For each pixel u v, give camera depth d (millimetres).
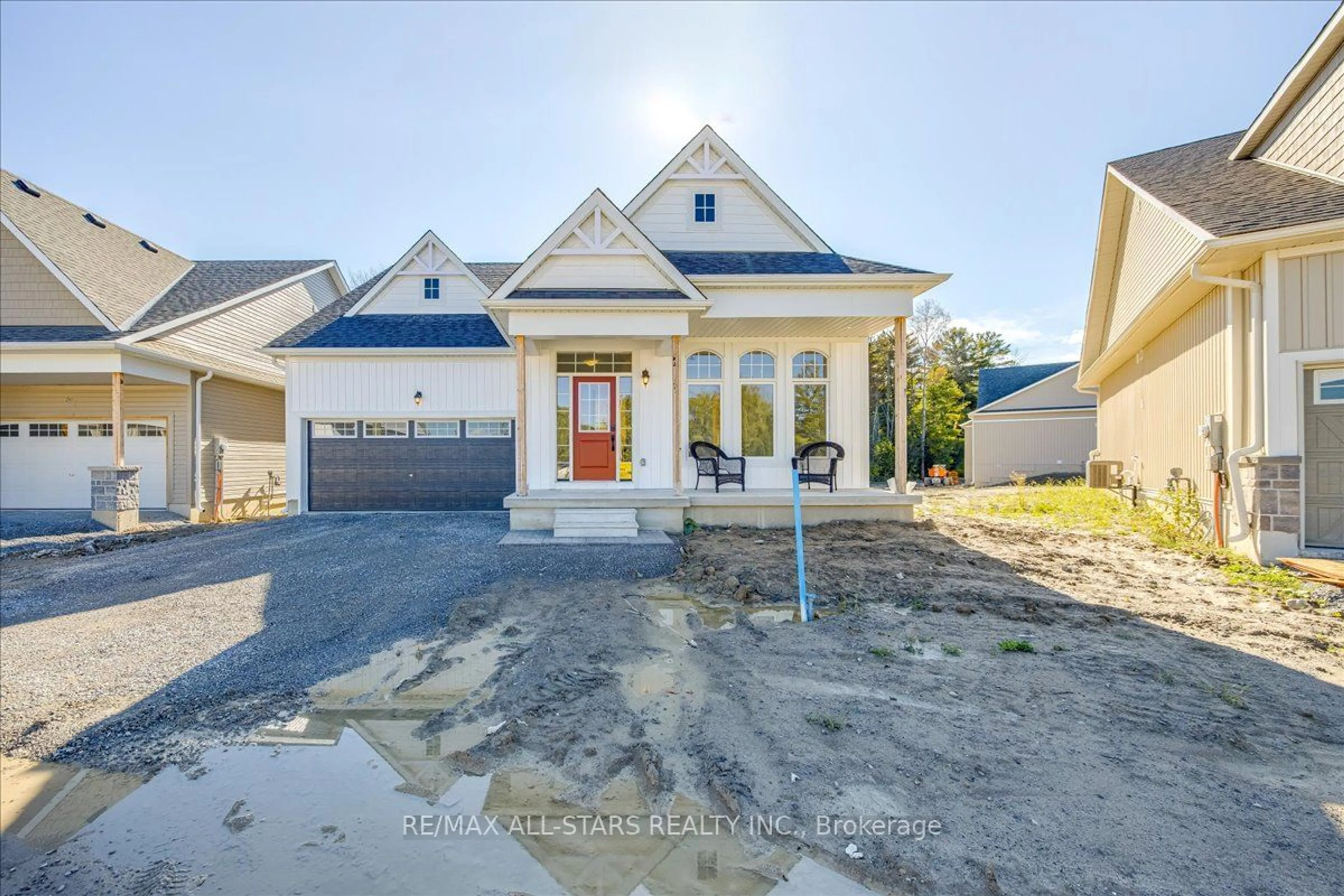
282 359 12531
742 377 10258
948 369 35719
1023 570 6602
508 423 12609
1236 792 2654
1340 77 7164
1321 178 7414
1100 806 2568
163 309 12773
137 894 2293
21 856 2529
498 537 8703
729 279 8805
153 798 2910
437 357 12414
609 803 2775
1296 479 6535
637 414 9945
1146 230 10281
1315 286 6457
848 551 7445
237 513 13844
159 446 12602
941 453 31734
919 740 3135
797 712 3486
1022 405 23078
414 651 4703
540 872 2369
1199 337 8570
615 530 8211
